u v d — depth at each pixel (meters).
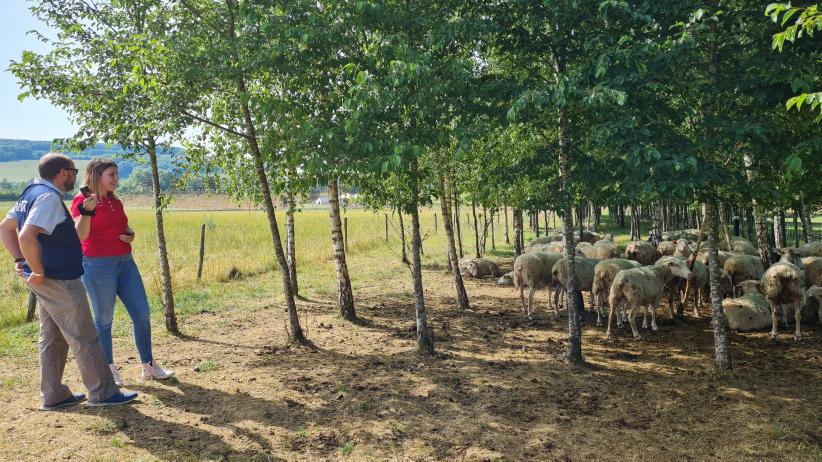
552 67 8.04
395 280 16.27
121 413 5.59
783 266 9.27
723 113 7.46
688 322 10.93
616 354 8.55
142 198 80.31
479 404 6.30
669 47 6.40
